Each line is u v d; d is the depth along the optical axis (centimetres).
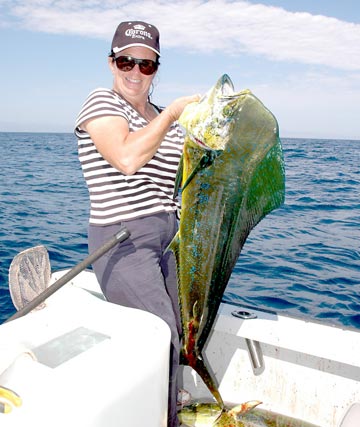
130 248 244
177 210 268
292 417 281
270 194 222
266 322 280
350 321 507
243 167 220
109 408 167
